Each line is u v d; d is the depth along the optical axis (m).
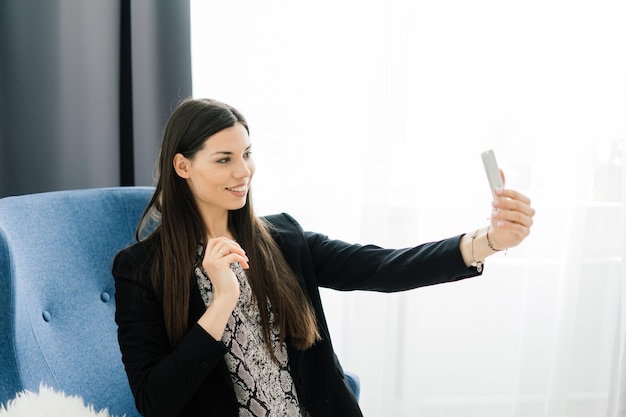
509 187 1.87
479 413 2.02
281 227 1.27
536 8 1.80
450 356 1.99
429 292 1.96
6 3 1.54
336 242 1.27
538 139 1.84
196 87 1.72
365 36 1.74
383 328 1.86
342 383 1.18
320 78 1.76
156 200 1.16
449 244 1.10
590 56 1.82
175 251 1.08
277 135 1.77
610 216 1.93
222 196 1.07
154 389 0.96
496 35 1.80
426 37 1.78
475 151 1.84
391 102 1.75
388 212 1.82
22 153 1.59
